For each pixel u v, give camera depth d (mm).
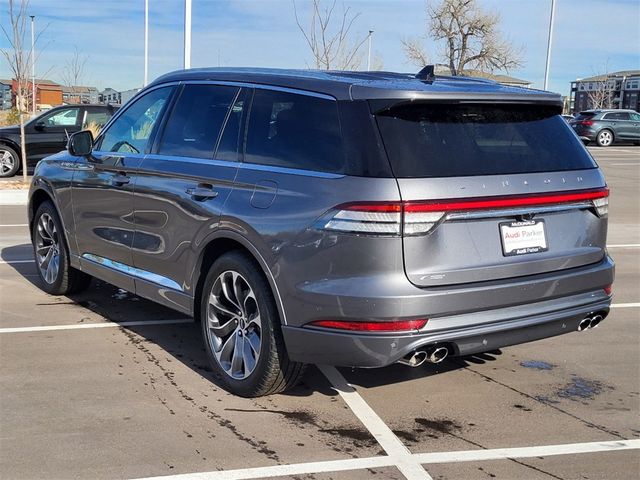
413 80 4176
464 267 3787
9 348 5191
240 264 4215
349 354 3738
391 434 3928
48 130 17297
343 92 3953
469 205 3770
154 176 4961
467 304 3779
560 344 5574
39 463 3508
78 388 4469
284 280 3918
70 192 6020
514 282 3945
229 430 3928
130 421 4012
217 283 4457
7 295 6691
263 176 4160
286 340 3969
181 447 3713
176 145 4934
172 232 4785
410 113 3869
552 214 4156
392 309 3611
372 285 3627
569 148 4383
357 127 3811
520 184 3973
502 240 3932
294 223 3869
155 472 3449
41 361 4934
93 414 4090
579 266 4297
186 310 4770
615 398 4508
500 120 4168
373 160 3703
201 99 4895
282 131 4211
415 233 3645
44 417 4031
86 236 5875
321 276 3764
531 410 4297
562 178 4172
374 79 4145
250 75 4598
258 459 3604
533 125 4305
